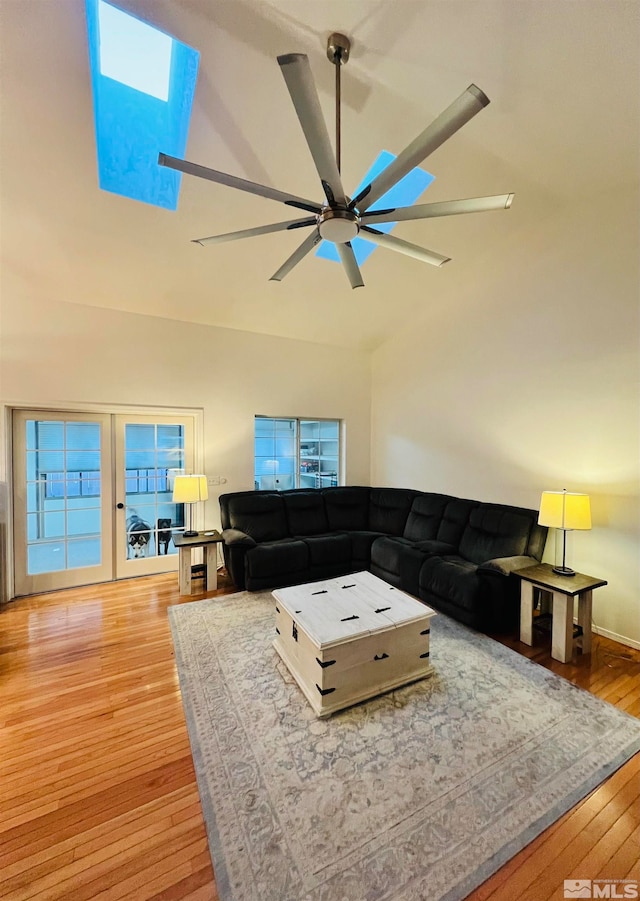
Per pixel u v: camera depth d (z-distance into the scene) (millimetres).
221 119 2285
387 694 2150
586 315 2990
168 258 3314
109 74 2393
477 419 3955
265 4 1703
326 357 5117
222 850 1332
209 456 4363
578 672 2383
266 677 2311
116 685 2260
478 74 1983
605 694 2172
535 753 1747
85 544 3830
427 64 1945
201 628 2910
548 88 2039
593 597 2971
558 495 2746
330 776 1622
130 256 3244
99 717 2000
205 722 1938
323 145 1449
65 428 3721
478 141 2459
